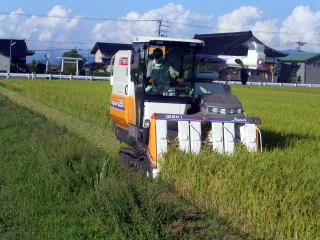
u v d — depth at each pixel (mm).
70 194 7957
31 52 64250
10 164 9641
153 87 10461
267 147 11352
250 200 6969
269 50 58875
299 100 29625
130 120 11273
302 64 67000
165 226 6477
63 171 8492
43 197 7762
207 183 7984
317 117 19234
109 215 6738
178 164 8672
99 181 8062
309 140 12664
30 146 11320
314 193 7312
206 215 7258
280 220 6543
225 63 11453
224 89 11008
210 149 9492
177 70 10594
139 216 6434
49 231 6395
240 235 6617
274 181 7527
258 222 6633
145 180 8789
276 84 56625
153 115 9352
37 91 28656
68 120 17672
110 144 12875
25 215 6867
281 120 17141
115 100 12445
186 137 9375
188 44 10383
